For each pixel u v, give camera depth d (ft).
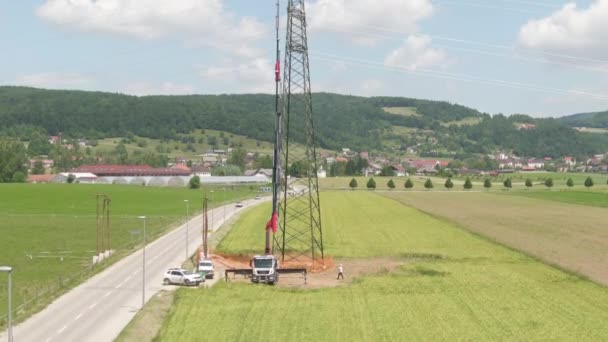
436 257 329.31
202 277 265.75
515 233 416.05
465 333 178.09
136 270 295.28
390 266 306.14
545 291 234.17
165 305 215.92
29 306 217.15
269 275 265.75
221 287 249.55
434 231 431.84
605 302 215.92
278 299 225.35
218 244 383.24
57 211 576.20
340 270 280.51
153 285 257.34
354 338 173.47
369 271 294.66
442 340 171.63
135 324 189.06
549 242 373.61
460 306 211.00
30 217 524.11
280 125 343.26
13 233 428.56
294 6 323.37
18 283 267.18
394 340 171.53
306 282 269.85
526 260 312.50
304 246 371.76
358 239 398.83
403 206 623.36
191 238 412.98
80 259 330.75
